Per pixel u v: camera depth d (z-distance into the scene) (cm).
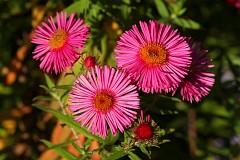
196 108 52
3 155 52
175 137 52
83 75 34
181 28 45
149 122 34
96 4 43
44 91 52
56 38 35
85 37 35
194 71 36
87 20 42
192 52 36
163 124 45
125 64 34
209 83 36
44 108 38
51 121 51
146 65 34
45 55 36
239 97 52
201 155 52
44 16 49
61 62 35
